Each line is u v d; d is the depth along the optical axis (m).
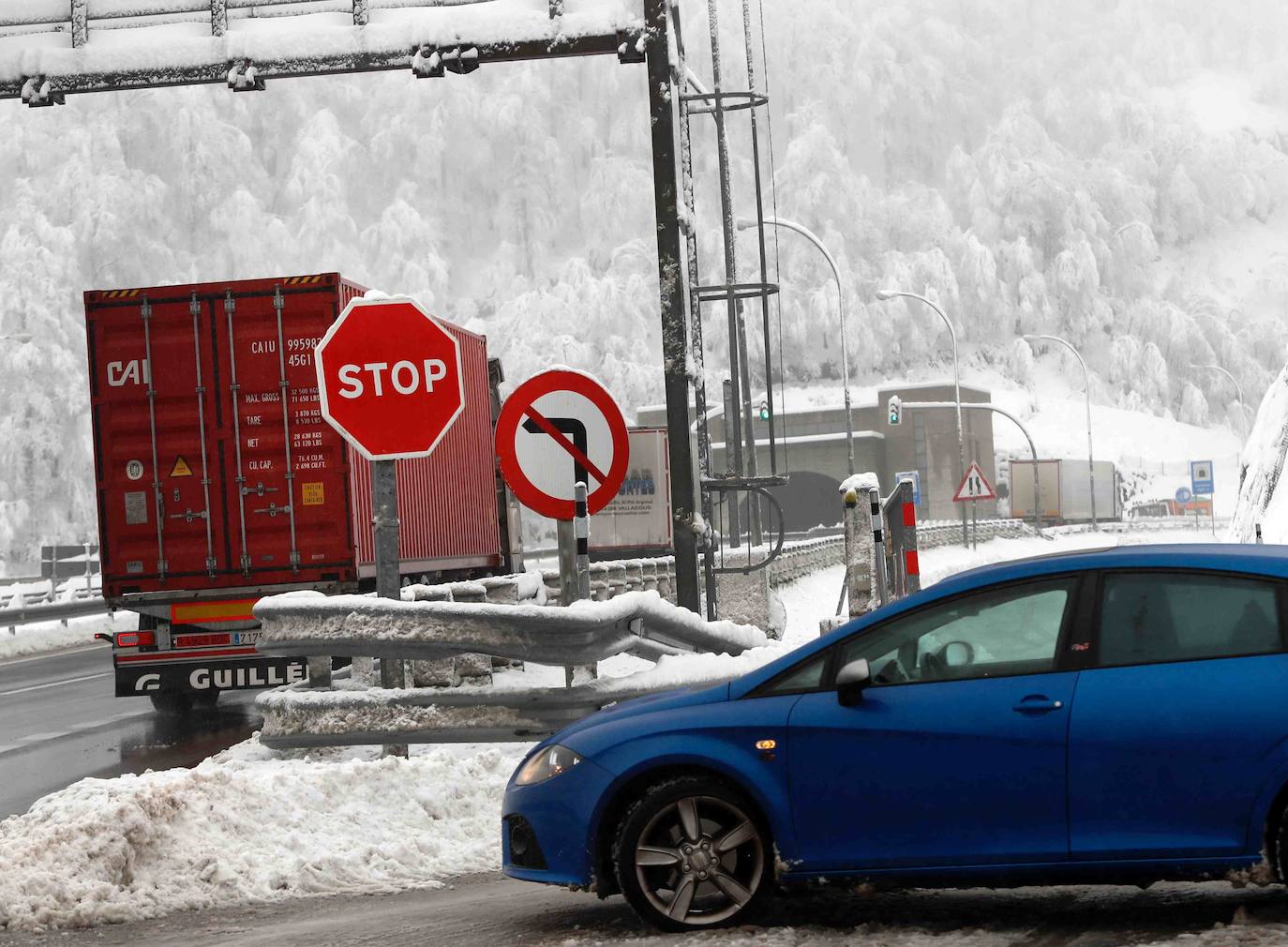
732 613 22.67
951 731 6.38
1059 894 7.21
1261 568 6.26
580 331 132.62
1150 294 165.62
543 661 11.12
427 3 16.56
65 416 102.19
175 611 16.81
